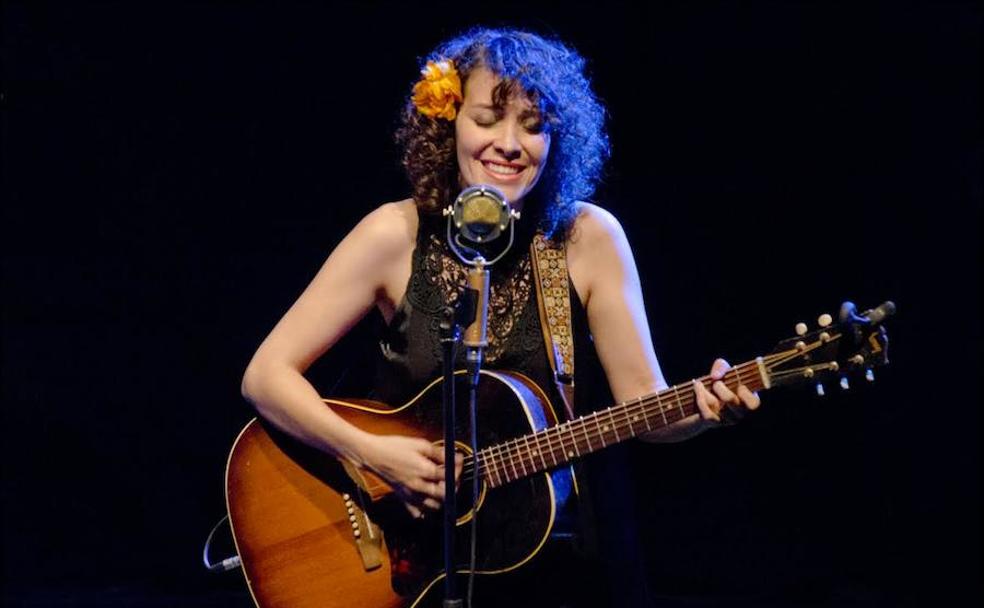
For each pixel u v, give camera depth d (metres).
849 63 20.98
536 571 10.96
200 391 22.06
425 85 10.98
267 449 11.87
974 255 21.25
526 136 10.87
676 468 21.78
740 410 10.48
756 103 21.14
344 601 11.43
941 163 21.19
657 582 21.30
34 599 20.69
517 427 10.97
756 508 21.61
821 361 10.31
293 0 21.23
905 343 21.52
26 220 22.06
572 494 11.23
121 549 21.94
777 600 20.77
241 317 21.91
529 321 11.26
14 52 21.61
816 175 21.23
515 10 20.89
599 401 11.99
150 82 21.67
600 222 11.50
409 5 21.02
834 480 21.61
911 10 20.80
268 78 21.48
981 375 21.34
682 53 21.00
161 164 21.84
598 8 20.88
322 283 11.48
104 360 22.19
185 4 21.41
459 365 11.19
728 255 21.30
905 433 21.62
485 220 9.97
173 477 22.03
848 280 21.25
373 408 11.54
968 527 21.27
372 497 11.46
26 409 22.09
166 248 21.97
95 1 21.44
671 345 21.27
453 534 9.97
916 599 20.84
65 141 21.91
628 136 21.22
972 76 20.95
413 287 11.38
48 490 22.08
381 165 21.36
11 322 22.16
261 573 11.65
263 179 21.69
